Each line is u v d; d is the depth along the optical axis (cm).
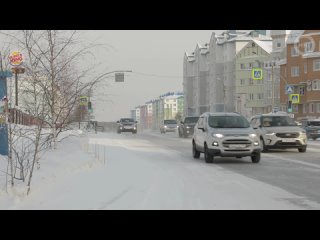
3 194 873
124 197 946
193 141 1933
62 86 1461
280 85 7750
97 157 1672
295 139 2128
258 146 1681
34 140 1314
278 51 8744
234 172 1422
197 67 12619
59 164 1316
